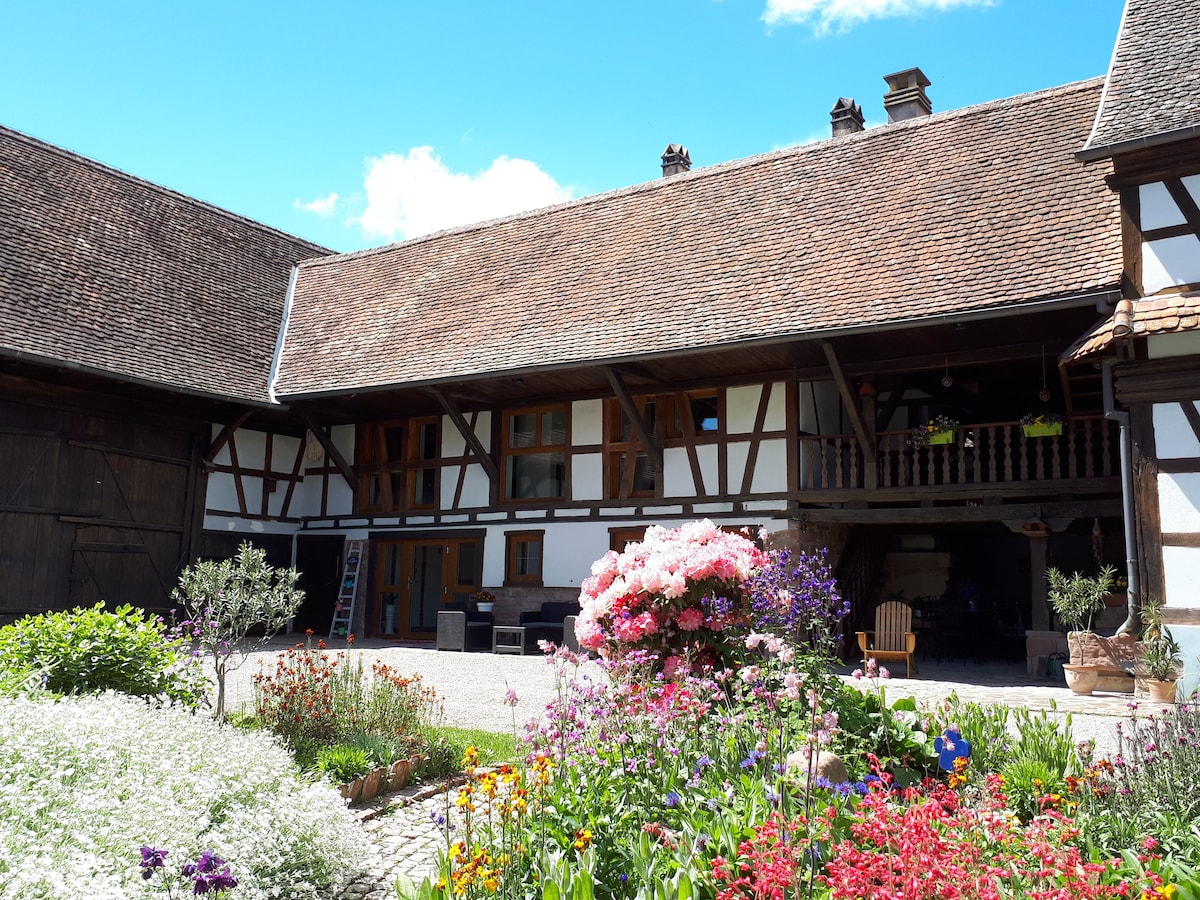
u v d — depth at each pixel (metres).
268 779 4.70
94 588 15.87
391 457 19.14
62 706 4.84
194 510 17.61
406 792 6.52
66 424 15.64
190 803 4.12
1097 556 13.12
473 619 16.50
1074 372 14.74
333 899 4.49
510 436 17.62
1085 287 11.24
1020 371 15.30
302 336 19.97
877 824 3.25
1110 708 9.43
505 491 17.52
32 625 6.71
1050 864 3.21
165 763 4.37
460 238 20.48
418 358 17.14
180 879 3.42
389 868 5.02
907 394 16.66
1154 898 3.13
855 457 14.14
